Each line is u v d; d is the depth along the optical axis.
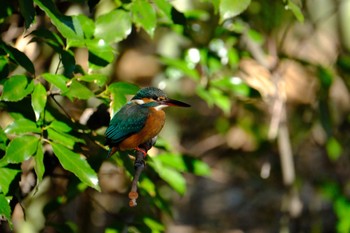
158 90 8.38
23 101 7.07
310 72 13.11
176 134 16.36
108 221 12.94
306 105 14.69
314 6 15.71
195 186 20.38
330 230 17.05
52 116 7.04
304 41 14.84
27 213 10.73
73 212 11.73
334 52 15.88
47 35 6.94
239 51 11.02
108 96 7.11
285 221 14.49
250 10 12.21
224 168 19.20
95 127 8.10
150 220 8.80
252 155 16.38
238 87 10.18
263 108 15.12
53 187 10.65
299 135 15.21
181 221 19.09
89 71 7.21
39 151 6.43
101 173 9.71
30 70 6.70
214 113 17.53
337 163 16.56
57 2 8.33
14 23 8.28
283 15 12.29
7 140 6.83
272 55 12.37
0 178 6.46
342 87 15.11
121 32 7.44
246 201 19.33
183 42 13.96
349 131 15.63
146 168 9.02
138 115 7.91
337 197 13.77
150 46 15.56
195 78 10.24
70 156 6.52
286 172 14.20
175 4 12.77
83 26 7.49
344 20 16.02
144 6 7.56
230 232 18.75
